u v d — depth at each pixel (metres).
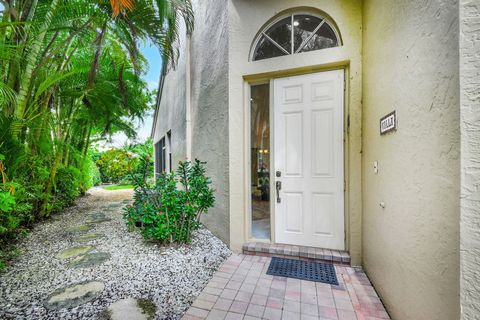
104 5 3.22
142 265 2.46
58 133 5.11
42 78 3.54
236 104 2.88
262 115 2.97
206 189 2.97
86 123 6.34
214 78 3.44
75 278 2.19
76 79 4.56
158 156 10.17
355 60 2.45
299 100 2.73
